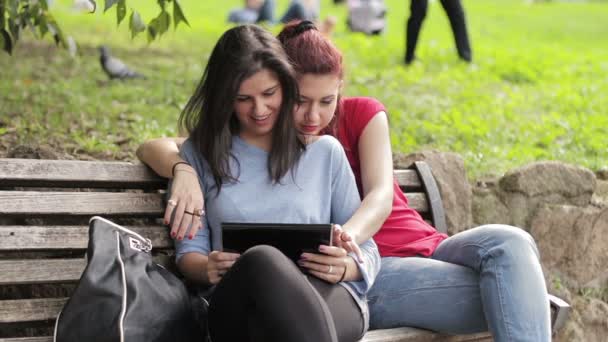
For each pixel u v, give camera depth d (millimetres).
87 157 5172
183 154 3580
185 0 19906
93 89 7863
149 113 7051
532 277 3334
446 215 4820
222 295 3043
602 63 11172
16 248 3395
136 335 2875
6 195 3422
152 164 3596
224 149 3447
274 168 3465
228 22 15000
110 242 3096
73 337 2848
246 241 3227
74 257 3994
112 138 5922
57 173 3527
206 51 10930
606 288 4949
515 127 7230
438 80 9273
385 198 3623
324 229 3188
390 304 3633
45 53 9578
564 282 4906
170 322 2996
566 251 4934
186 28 13281
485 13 20500
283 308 2916
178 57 10297
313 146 3584
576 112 8062
